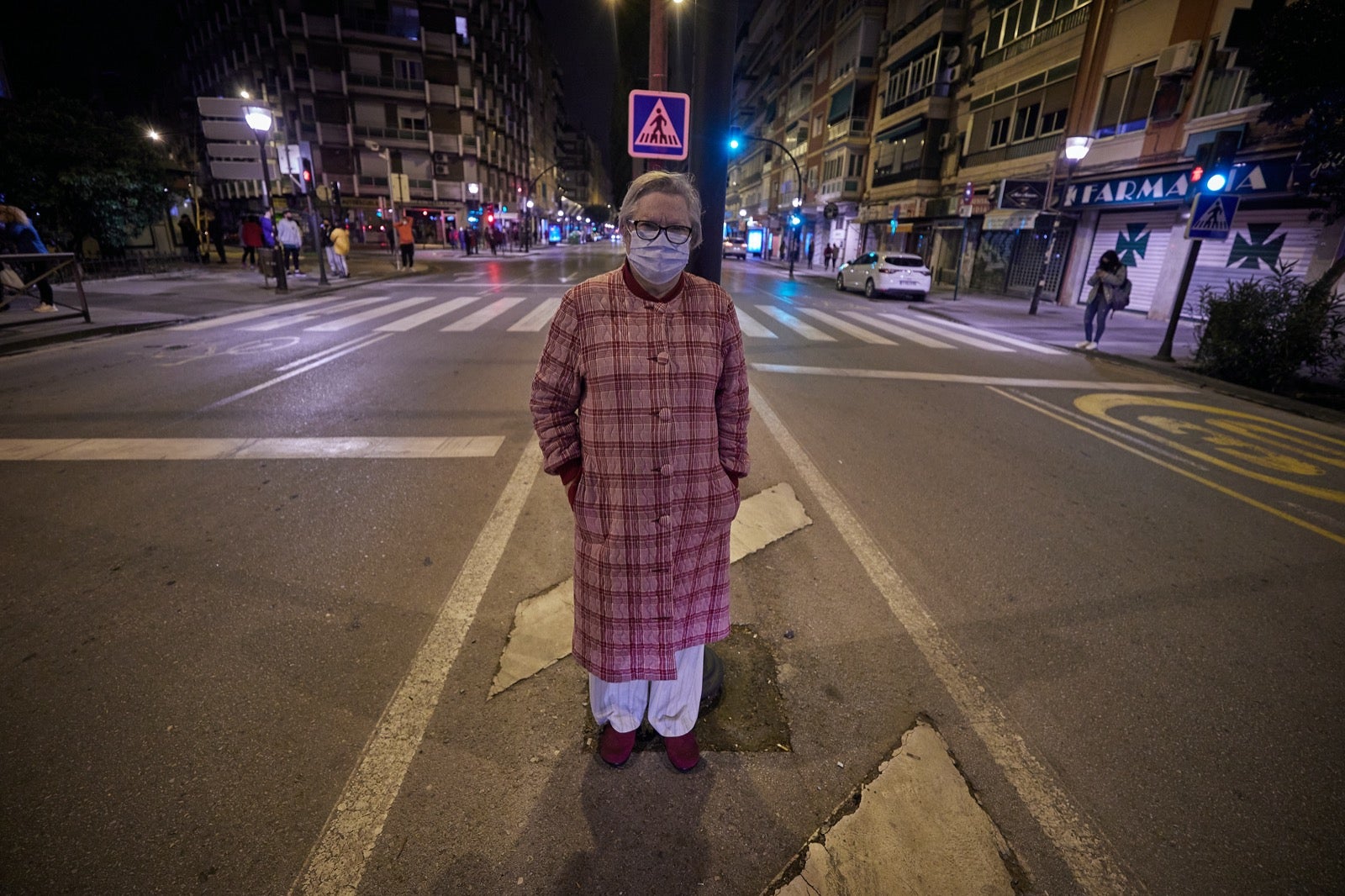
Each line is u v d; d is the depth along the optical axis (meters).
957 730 2.13
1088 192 16.36
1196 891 1.64
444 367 7.04
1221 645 2.64
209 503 3.58
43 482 3.79
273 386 6.11
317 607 2.65
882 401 6.33
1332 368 8.41
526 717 2.11
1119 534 3.61
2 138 13.66
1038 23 18.67
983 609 2.82
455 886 1.58
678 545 1.69
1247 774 2.00
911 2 26.44
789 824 1.78
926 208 25.25
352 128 46.75
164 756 1.91
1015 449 5.03
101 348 7.88
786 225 46.41
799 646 2.53
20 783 1.81
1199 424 6.05
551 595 2.77
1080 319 14.52
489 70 54.09
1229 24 12.55
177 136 45.69
